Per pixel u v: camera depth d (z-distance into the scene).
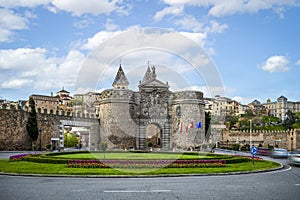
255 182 17.47
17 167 23.59
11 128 52.56
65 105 120.94
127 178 19.19
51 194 13.47
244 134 93.88
